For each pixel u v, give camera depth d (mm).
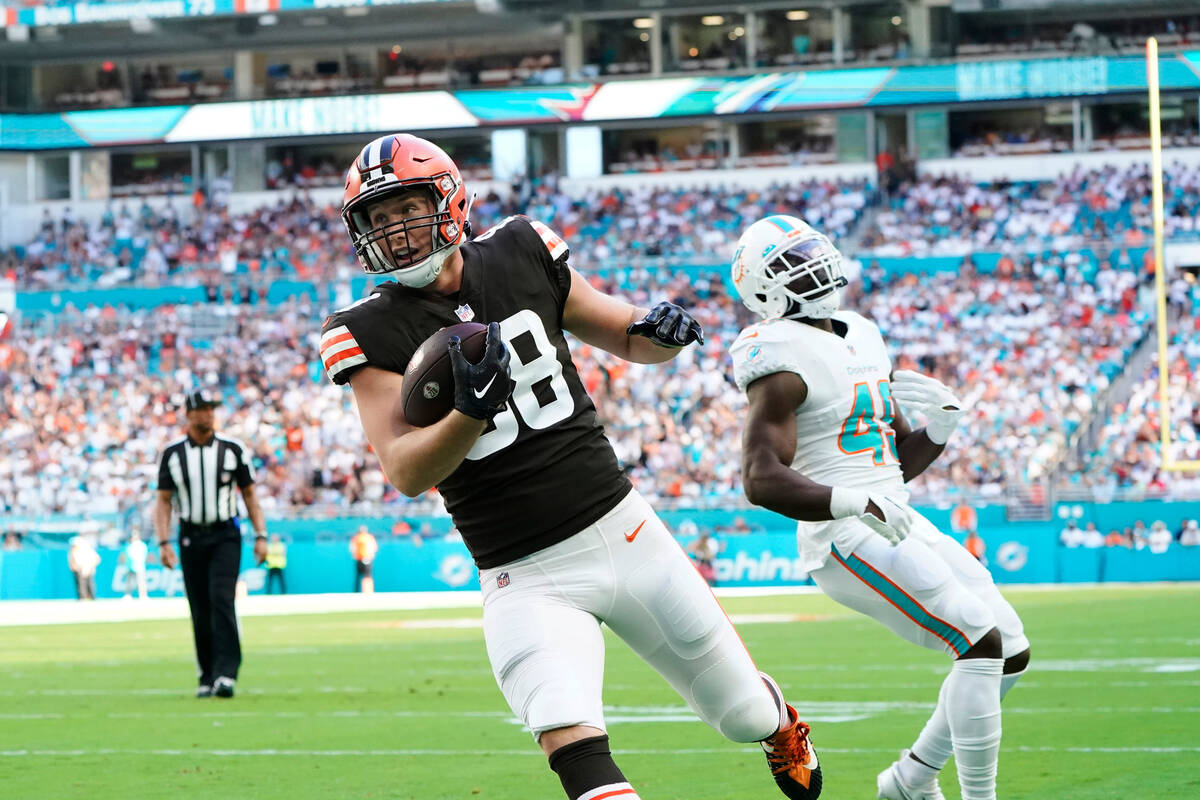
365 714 30031
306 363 116562
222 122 140250
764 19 136625
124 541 101938
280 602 85875
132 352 119688
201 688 34156
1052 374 106188
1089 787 19016
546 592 12406
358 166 12297
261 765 23156
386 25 139625
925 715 27406
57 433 112062
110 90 149000
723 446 102500
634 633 12812
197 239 137750
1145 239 116062
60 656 48469
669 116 133500
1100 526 91812
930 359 109688
